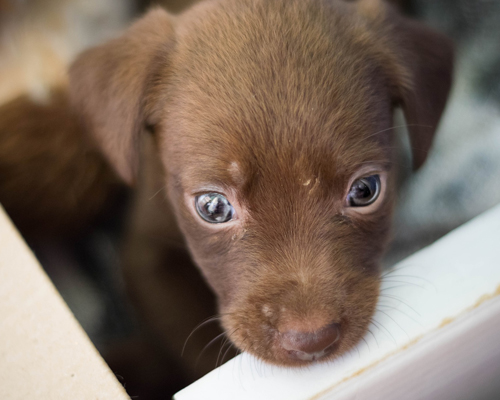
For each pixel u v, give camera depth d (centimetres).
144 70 21
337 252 19
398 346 15
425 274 16
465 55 32
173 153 20
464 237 17
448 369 16
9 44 36
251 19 20
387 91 21
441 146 32
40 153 29
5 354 15
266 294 18
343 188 19
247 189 19
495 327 16
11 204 29
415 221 30
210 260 21
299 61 19
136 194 27
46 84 31
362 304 18
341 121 19
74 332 15
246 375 16
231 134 18
